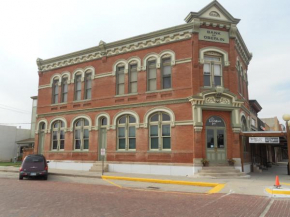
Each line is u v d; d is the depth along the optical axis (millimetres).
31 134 43531
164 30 20578
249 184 14648
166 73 20672
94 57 24219
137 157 20656
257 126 36281
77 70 25188
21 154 43875
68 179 17969
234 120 19141
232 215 8234
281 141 25828
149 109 20609
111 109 22516
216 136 19062
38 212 8352
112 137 22188
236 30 20328
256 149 25953
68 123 24969
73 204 9602
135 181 17047
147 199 10828
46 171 17688
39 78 27906
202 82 19328
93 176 18969
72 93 25172
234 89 19703
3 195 11398
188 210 8859
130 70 22344
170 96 19953
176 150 19109
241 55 23484
